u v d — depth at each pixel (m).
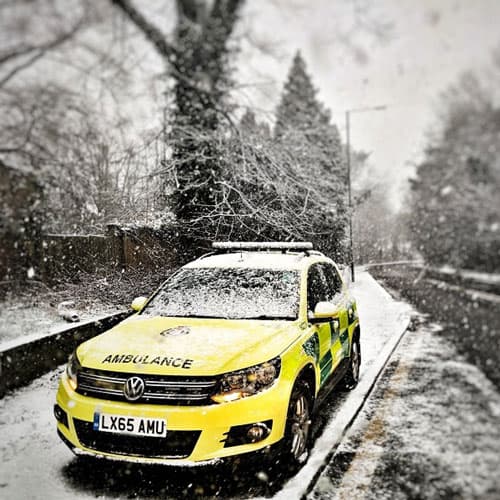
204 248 6.48
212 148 6.18
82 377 2.96
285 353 3.15
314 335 3.72
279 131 7.18
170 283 4.32
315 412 3.49
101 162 4.89
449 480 1.66
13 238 5.16
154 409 2.73
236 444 2.72
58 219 5.41
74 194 5.11
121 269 5.97
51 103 3.34
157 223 6.25
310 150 7.41
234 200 6.57
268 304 3.87
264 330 3.41
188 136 5.79
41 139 3.66
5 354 4.42
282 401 2.89
